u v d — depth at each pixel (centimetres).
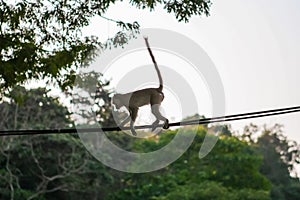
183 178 5353
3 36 1758
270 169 6638
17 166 5119
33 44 1741
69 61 1761
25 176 5156
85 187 5231
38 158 5119
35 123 5047
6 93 1802
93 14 1825
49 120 5091
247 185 5366
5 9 1773
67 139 5078
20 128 4959
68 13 1830
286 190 6444
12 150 5084
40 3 1817
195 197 5100
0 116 4900
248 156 5397
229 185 5362
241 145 5497
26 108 4988
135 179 5419
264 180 5450
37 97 4991
